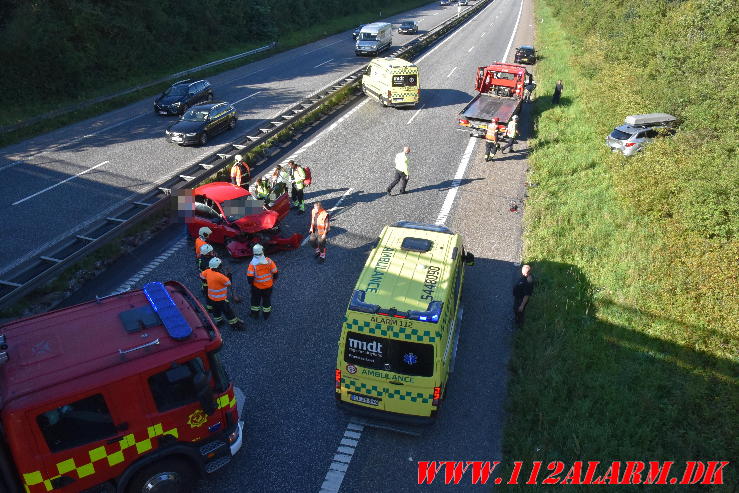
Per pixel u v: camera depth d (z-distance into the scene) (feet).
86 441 18.76
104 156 65.51
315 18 190.19
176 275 40.09
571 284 39.96
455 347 31.71
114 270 40.50
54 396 17.74
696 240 43.11
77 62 90.84
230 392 22.40
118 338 20.45
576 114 82.38
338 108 86.22
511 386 30.22
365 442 26.81
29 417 17.38
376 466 25.44
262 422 27.55
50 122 76.69
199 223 42.98
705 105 60.59
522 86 80.33
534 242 45.70
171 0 125.08
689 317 35.91
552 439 26.73
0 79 81.56
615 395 29.58
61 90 89.71
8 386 17.79
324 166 62.39
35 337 20.20
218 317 33.96
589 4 140.87
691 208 44.93
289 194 52.29
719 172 45.42
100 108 85.51
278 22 166.91
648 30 93.35
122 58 104.78
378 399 26.27
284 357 32.17
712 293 36.99
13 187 55.62
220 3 143.54
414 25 175.63
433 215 51.11
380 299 26.78
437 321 24.63
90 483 19.43
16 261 41.29
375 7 233.76
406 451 26.37
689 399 29.43
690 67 72.38
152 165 62.85
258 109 86.43
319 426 27.58
